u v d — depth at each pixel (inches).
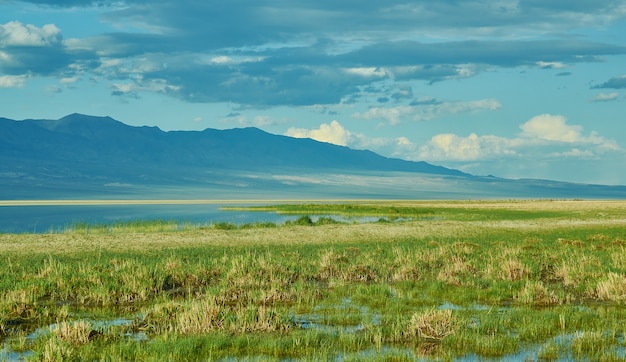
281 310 741.9
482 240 1717.5
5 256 1328.7
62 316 724.0
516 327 668.1
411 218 3316.9
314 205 4972.9
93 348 591.2
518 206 4682.6
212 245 1605.6
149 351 576.4
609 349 577.3
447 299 834.8
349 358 545.3
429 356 566.6
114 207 6146.7
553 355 561.3
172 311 716.7
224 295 829.8
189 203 7829.7
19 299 781.3
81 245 1590.8
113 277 921.5
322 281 1000.2
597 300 823.7
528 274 996.6
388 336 631.8
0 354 576.7
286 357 568.4
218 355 573.3
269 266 1006.4
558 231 2101.4
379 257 1247.5
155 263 1114.1
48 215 4335.6
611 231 2097.7
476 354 571.8
